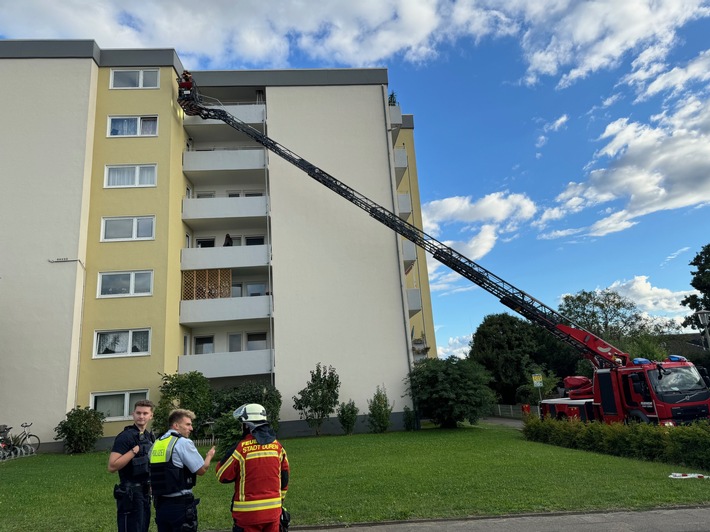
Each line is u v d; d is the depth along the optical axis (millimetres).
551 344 43125
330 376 20125
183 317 21125
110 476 10922
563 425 14359
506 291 18547
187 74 21984
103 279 19672
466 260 19547
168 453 4449
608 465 10047
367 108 24125
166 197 20734
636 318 43500
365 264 22219
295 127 23672
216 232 24328
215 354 20703
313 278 21938
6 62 20422
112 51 21797
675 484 7953
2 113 19906
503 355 41000
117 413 18562
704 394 13047
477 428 20344
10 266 18484
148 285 19828
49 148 19719
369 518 6473
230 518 6742
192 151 23656
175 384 18031
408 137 33250
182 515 4363
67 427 16547
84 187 19625
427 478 8859
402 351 21422
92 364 18750
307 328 21391
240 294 24047
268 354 20984
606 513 6496
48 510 7434
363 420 20609
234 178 24250
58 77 20500
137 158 20984
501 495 7410
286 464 4328
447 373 20359
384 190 23156
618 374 14461
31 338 17891
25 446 16266
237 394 18672
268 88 24031
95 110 21109
